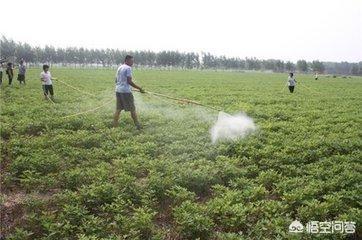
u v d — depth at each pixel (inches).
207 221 294.7
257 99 1070.4
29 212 318.7
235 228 298.7
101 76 2297.0
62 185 372.5
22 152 458.3
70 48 6067.9
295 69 6929.1
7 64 1299.2
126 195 339.0
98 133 559.8
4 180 371.9
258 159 463.8
